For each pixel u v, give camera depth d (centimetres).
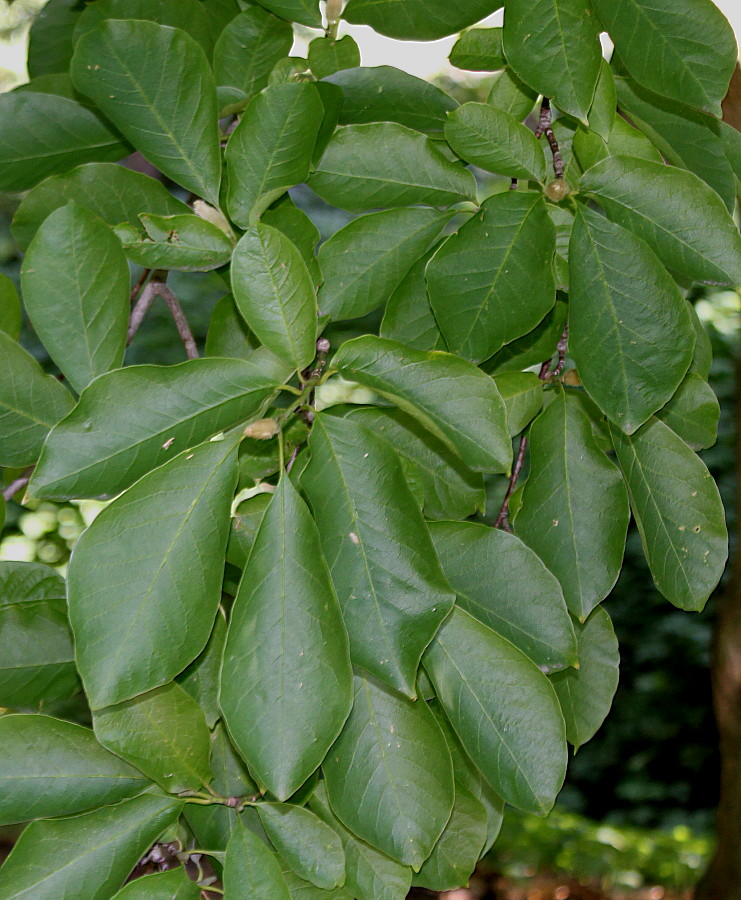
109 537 83
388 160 98
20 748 87
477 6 98
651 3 92
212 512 84
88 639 82
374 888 91
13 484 94
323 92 96
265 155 93
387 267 97
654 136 100
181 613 83
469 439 86
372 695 89
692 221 91
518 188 101
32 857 86
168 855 91
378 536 85
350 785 88
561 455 95
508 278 91
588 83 91
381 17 99
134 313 105
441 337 96
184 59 93
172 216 93
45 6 111
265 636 83
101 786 88
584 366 90
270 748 82
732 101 105
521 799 88
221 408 86
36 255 90
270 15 102
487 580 91
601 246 91
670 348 89
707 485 94
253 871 85
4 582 93
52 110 99
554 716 88
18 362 90
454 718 89
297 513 84
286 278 87
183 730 89
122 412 85
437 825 88
